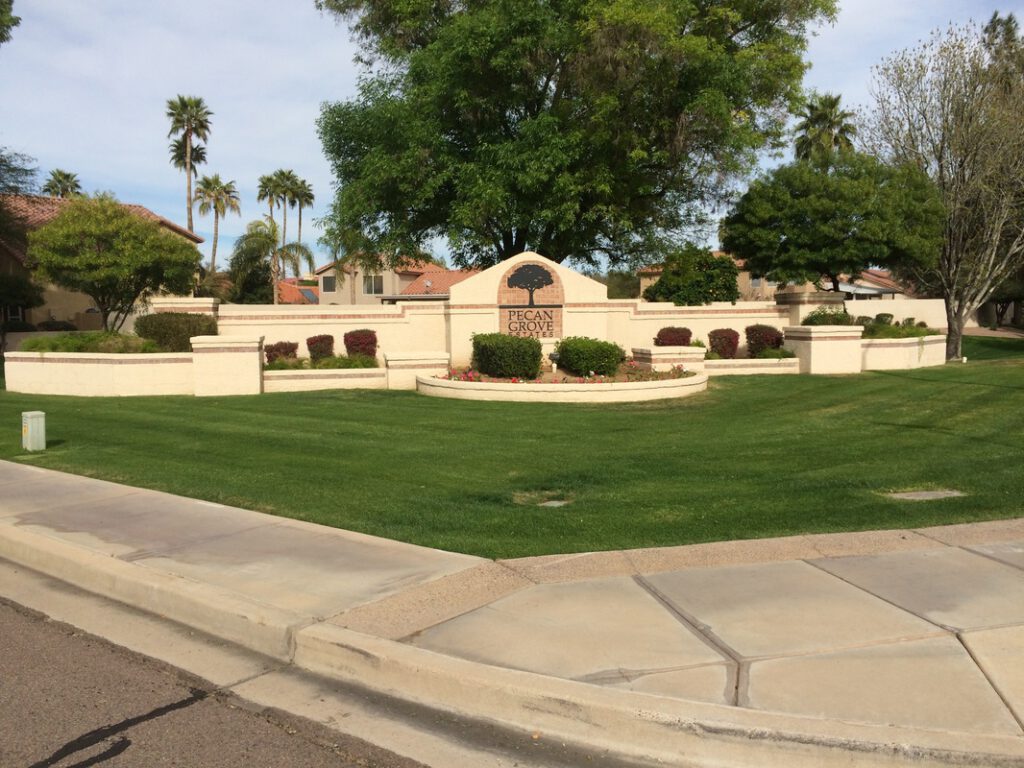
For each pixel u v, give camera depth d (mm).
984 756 3572
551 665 4449
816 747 3693
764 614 5117
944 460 10000
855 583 5641
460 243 22812
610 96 20688
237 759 3861
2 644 5270
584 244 25594
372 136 23391
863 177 23281
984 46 24906
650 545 6625
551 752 3916
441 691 4402
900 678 4238
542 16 20812
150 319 19156
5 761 3828
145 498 8477
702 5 23672
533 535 6973
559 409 15547
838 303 23312
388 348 21906
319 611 5281
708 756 3818
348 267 48688
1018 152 24047
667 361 18766
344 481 9219
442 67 21625
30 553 6895
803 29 25125
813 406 15594
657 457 10602
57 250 25062
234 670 4871
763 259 24812
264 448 11398
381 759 3867
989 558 6141
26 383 19234
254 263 43688
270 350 20844
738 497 8203
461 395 17016
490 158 21906
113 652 5137
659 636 4812
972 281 26016
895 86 25453
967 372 20547
